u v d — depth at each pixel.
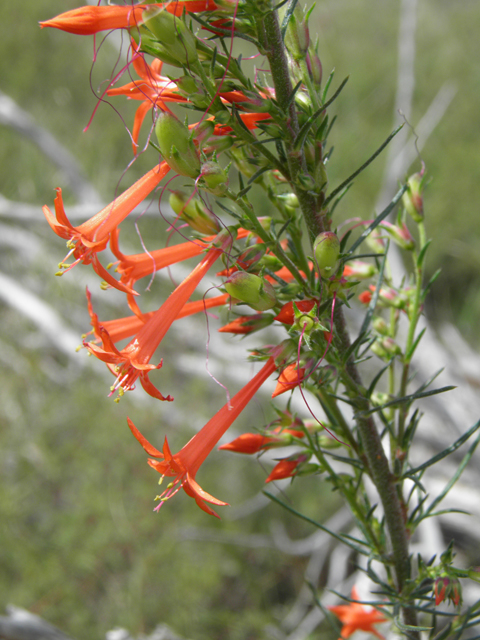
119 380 0.12
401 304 0.15
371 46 0.76
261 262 0.12
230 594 0.39
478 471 0.33
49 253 0.48
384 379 0.39
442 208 0.54
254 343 0.42
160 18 0.10
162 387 0.41
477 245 0.53
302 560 0.39
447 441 0.34
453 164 0.58
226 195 0.11
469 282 0.54
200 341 0.42
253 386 0.12
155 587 0.34
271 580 0.38
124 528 0.34
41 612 0.33
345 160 0.57
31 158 0.57
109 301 0.45
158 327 0.12
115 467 0.36
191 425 0.38
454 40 0.77
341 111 0.65
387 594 0.14
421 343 0.38
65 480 0.39
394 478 0.14
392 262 0.40
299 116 0.12
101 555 0.34
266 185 0.13
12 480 0.38
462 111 0.66
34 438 0.38
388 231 0.15
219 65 0.11
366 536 0.14
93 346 0.12
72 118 0.64
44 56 0.67
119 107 0.61
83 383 0.41
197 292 0.43
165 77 0.12
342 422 0.14
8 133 0.60
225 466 0.42
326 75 0.68
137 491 0.36
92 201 0.52
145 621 0.33
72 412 0.40
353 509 0.14
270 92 0.12
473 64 0.72
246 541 0.38
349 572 0.39
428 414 0.37
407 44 0.57
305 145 0.12
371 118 0.65
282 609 0.38
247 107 0.11
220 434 0.12
